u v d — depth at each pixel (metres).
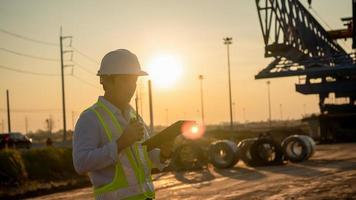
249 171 25.09
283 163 28.41
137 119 3.45
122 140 3.37
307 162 27.83
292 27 55.16
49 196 19.45
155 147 3.71
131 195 3.53
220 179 21.80
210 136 49.22
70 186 23.00
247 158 28.36
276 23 55.53
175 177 23.81
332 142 49.88
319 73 53.50
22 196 20.58
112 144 3.35
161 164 3.94
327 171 21.94
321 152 34.81
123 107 3.70
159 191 18.47
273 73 54.81
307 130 52.84
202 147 29.38
